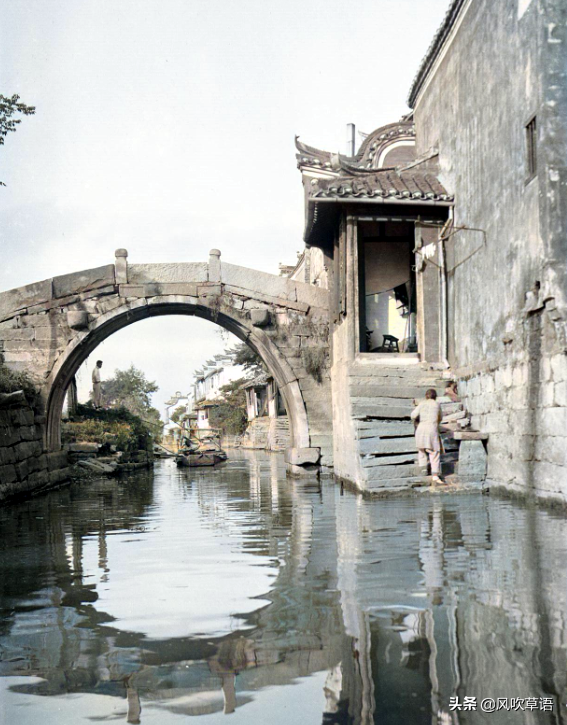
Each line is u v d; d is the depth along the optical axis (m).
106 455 24.61
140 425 31.66
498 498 10.94
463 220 13.61
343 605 4.64
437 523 8.26
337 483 15.97
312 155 18.98
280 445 39.31
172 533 8.45
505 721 2.91
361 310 16.91
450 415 13.00
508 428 11.12
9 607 4.95
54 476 17.84
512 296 11.00
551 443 9.52
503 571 5.47
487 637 3.90
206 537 7.98
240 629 4.23
